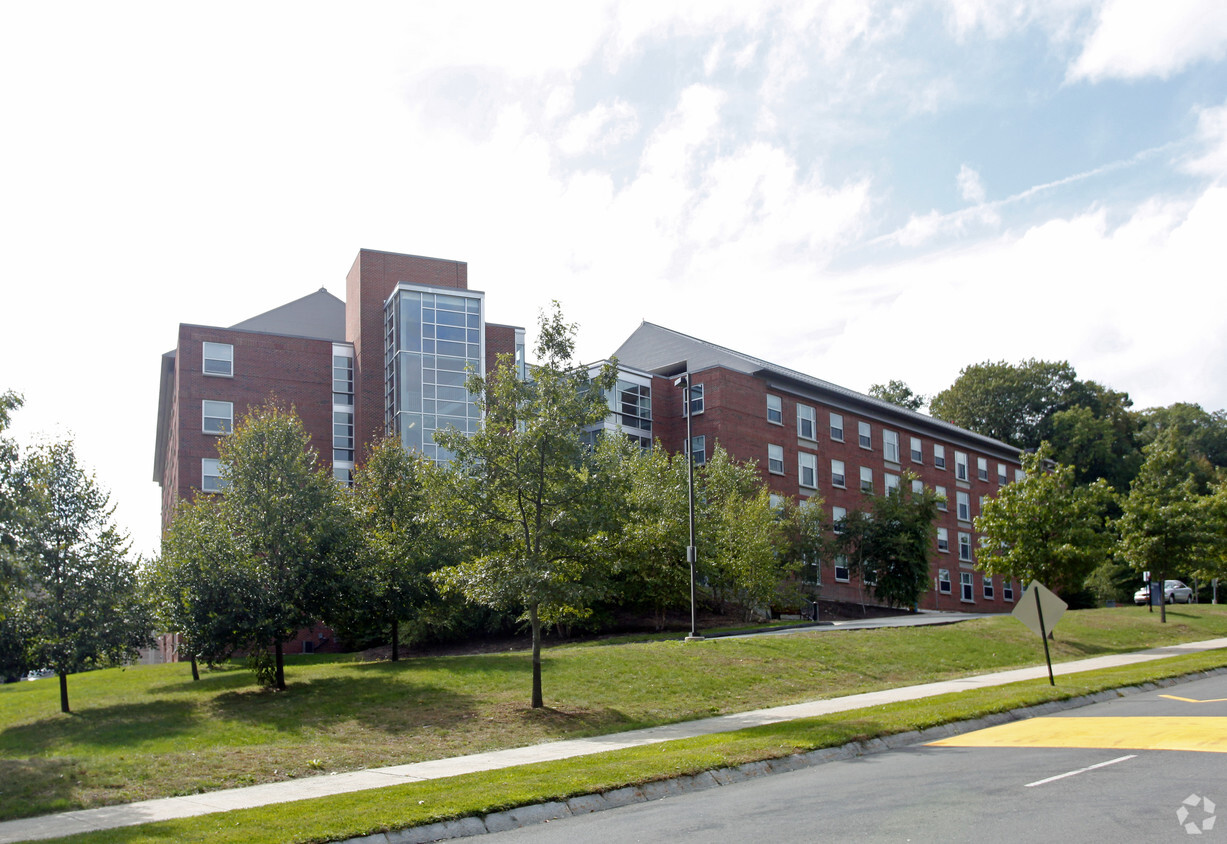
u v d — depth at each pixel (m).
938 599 64.19
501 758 14.42
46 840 9.63
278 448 24.30
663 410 54.34
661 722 17.98
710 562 35.69
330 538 24.23
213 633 22.73
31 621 23.89
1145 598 60.75
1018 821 8.43
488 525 19.66
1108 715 16.23
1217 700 17.62
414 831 9.58
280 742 17.22
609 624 37.00
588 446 20.64
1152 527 39.41
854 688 22.14
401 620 28.31
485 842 9.38
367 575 25.19
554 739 16.52
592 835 9.27
